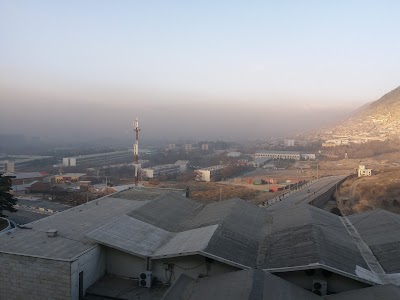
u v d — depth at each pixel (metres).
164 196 46.91
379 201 83.38
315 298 22.75
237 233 33.22
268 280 23.52
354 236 35.38
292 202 81.88
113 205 46.44
